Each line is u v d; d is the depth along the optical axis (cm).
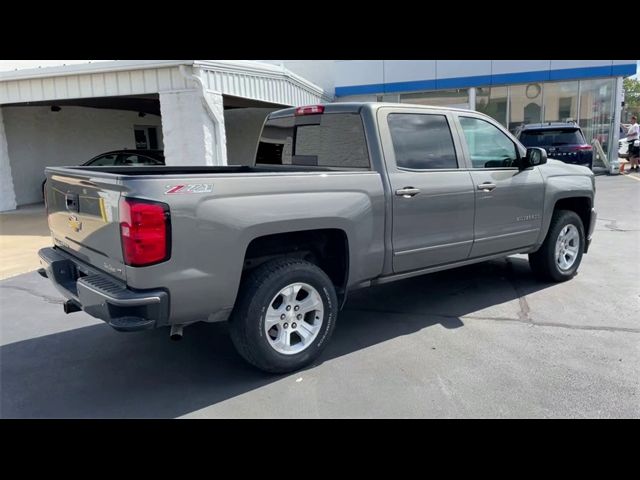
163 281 292
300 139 462
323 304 366
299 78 1349
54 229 407
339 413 306
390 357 380
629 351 379
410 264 418
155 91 916
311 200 345
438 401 315
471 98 1792
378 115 398
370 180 379
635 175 1623
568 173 552
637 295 509
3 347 423
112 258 309
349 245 370
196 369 374
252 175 321
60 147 1437
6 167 1194
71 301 355
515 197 487
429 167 425
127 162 1295
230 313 334
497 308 483
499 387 330
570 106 1739
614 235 790
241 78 1025
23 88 1006
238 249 316
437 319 459
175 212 291
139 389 346
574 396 316
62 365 386
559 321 444
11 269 685
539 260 546
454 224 439
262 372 365
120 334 449
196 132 904
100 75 940
